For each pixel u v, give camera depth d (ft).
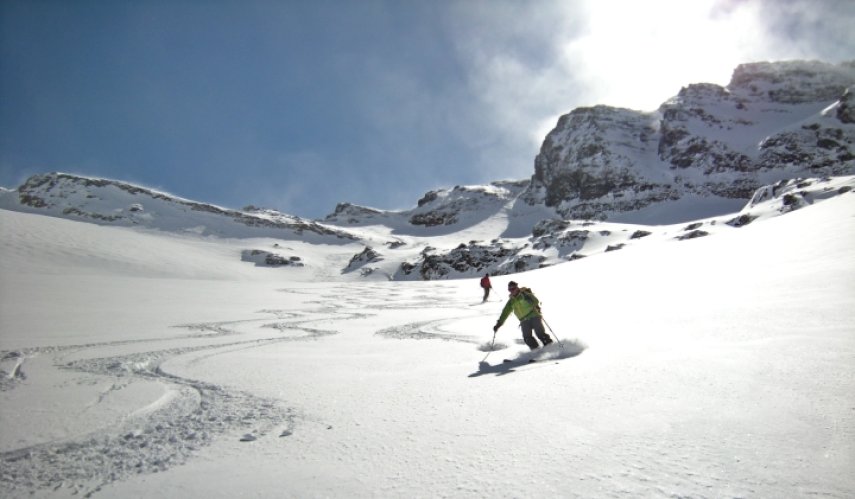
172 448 11.25
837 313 20.59
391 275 344.08
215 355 25.44
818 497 6.98
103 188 530.68
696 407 11.33
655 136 652.07
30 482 9.48
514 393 14.38
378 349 26.76
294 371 20.39
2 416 13.97
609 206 542.16
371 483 8.74
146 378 19.47
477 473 8.82
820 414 10.09
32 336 33.91
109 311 54.49
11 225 233.96
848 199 80.48
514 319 41.98
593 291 58.85
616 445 9.57
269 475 9.40
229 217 522.06
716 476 7.88
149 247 281.33
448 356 23.21
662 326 24.16
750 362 14.78
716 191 492.54
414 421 12.34
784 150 500.74
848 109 509.35
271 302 75.72
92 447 11.41
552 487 8.02
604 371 15.93
